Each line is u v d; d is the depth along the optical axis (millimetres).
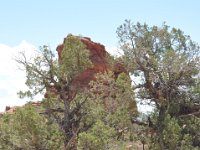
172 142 27172
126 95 28312
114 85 29391
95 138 23000
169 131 27344
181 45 29984
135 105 29391
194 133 29516
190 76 29641
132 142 28375
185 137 27531
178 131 27312
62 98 27688
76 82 28828
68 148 25000
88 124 26797
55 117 27062
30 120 23766
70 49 27016
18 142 23922
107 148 23938
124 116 26922
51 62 27203
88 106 27203
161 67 28734
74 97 27422
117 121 26875
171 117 30094
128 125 27172
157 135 28141
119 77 29047
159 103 29281
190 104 30422
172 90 29578
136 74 29859
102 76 29828
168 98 29078
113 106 28094
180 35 30016
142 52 29562
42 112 27188
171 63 28391
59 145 24859
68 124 26828
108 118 26734
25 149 24094
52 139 24828
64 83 27219
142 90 29859
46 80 27375
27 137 23875
